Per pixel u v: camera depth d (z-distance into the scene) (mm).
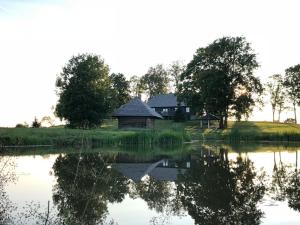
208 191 15773
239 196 14727
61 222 10586
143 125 70562
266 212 12305
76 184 16391
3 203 12602
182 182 18078
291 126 92250
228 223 11094
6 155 28875
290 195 14906
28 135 41250
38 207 12180
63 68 71750
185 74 84938
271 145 52062
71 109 69750
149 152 36344
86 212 11953
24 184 16344
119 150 37812
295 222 11141
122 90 117562
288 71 104938
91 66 71500
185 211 12422
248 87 78562
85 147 40438
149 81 137500
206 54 82375
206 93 77500
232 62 80000
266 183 17625
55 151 33906
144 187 16672
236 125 91625
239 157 31406
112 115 71000
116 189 15828
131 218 11461
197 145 50656
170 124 92250
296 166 24578
